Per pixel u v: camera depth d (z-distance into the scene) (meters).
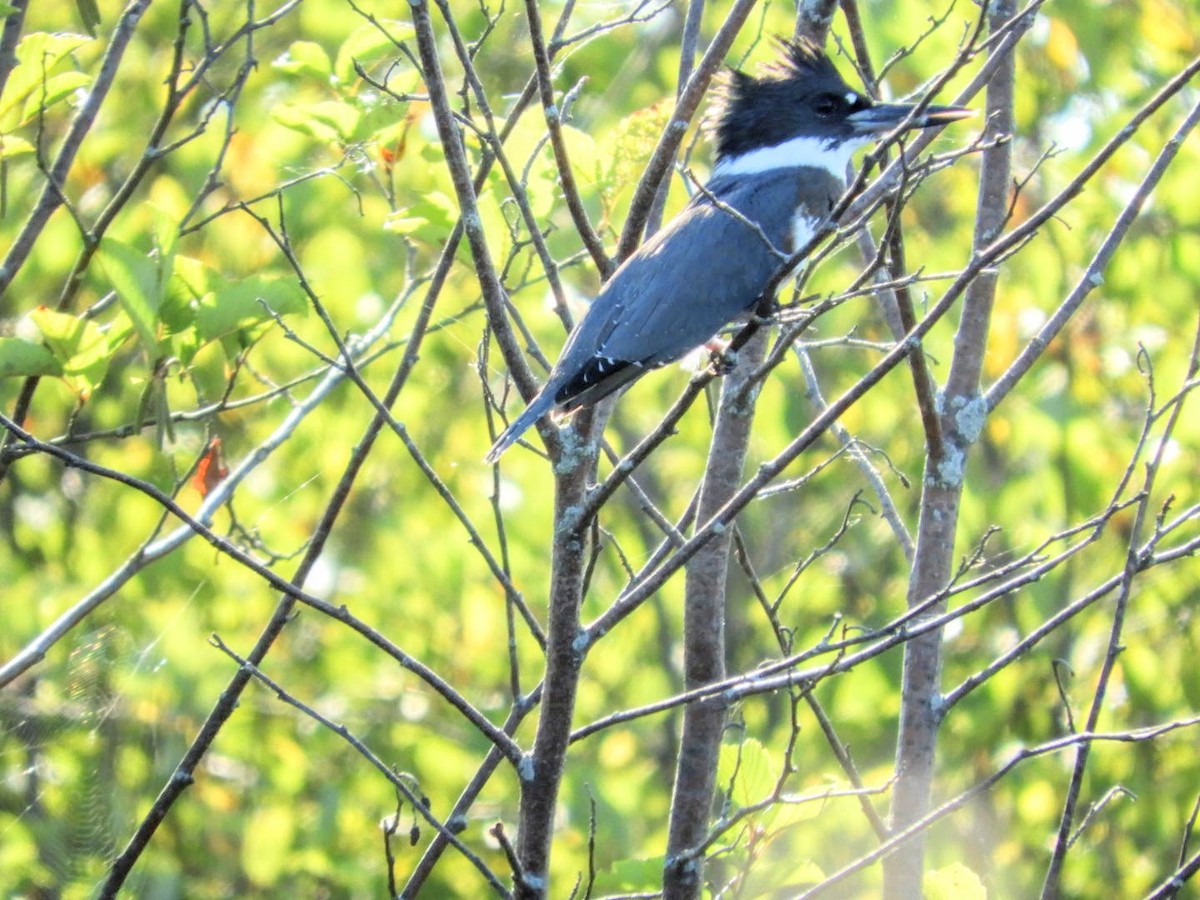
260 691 12.38
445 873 12.39
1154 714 12.34
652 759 13.68
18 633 11.36
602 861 11.59
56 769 8.70
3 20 7.55
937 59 10.72
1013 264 12.53
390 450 12.71
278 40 12.00
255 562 5.18
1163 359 12.35
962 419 6.87
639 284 7.07
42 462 12.85
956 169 12.70
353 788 12.55
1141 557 5.65
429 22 5.21
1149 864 12.23
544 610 12.43
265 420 12.35
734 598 13.64
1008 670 12.11
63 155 6.84
